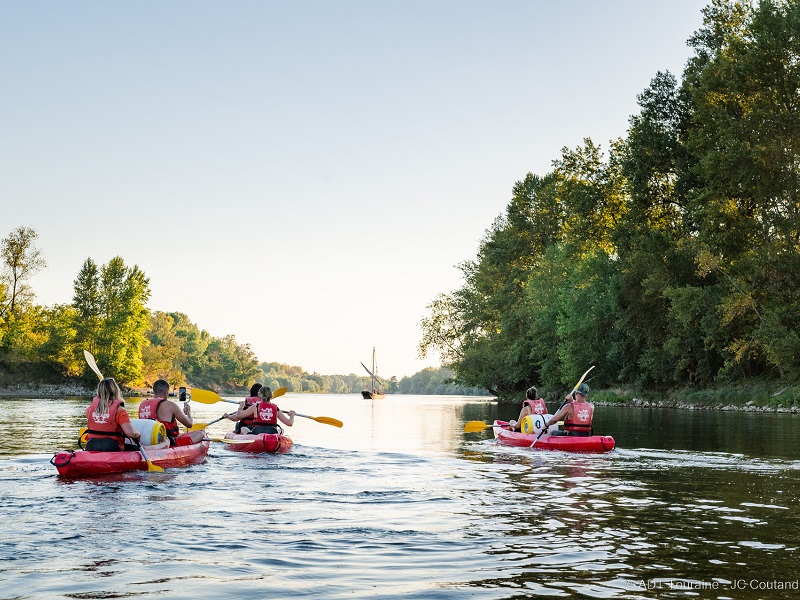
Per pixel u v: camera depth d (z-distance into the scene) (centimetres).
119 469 1018
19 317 8744
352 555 559
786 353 3659
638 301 4688
